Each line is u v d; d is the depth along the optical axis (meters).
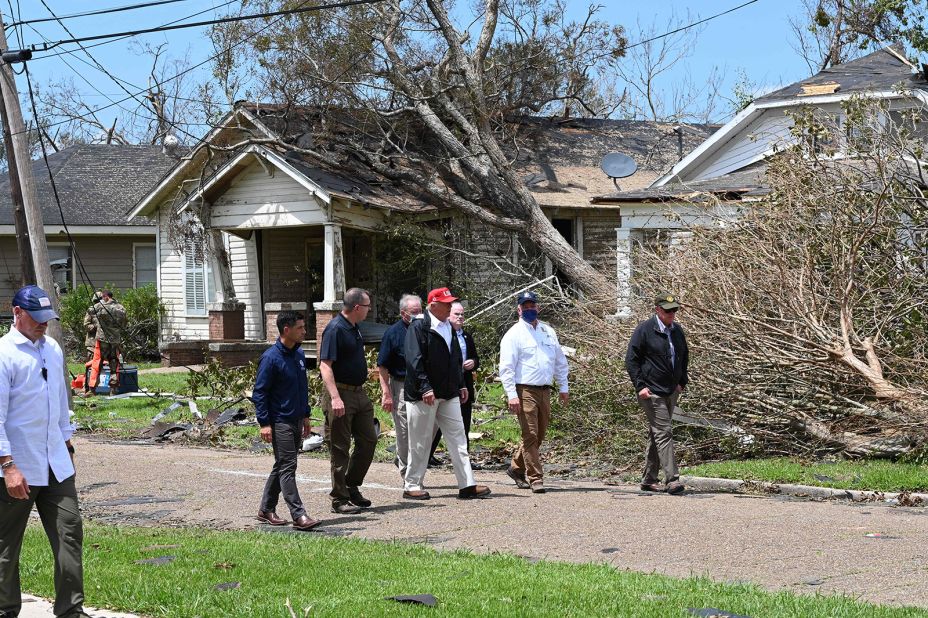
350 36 24.61
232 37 24.16
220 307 26.58
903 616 5.29
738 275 12.60
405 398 9.97
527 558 7.27
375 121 25.86
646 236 20.56
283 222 24.50
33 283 17.48
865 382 11.63
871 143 13.62
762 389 12.18
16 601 5.52
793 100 20.67
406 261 24.77
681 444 12.52
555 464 12.80
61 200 32.47
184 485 11.09
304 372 8.95
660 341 10.36
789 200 12.96
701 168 22.91
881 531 7.88
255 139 24.08
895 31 20.33
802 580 6.39
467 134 25.34
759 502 9.63
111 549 7.52
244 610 5.57
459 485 10.02
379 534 8.38
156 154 36.06
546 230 23.23
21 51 16.39
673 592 5.88
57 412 5.56
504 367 10.36
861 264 12.60
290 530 8.66
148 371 25.94
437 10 24.67
